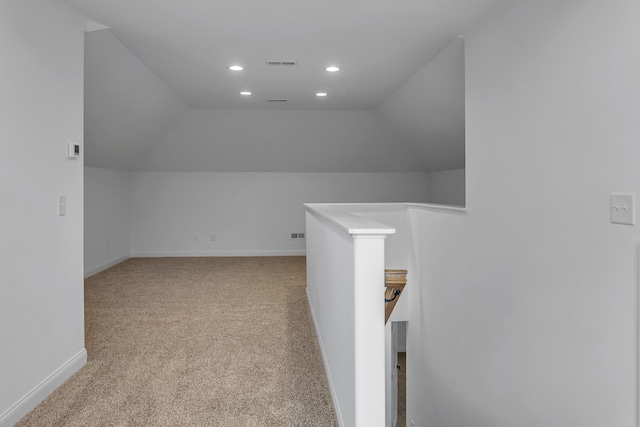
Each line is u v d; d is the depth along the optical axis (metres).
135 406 2.44
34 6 2.43
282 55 3.99
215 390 2.64
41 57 2.50
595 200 1.89
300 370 2.94
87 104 4.43
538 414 2.33
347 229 1.80
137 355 3.18
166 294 5.06
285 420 2.32
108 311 4.34
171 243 7.88
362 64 4.27
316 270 3.67
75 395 2.56
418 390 4.51
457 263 3.44
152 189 7.80
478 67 3.09
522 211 2.48
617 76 1.76
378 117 6.75
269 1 2.83
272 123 6.82
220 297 4.92
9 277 2.21
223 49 3.82
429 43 3.64
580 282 1.99
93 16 3.03
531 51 2.39
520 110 2.51
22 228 2.32
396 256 4.80
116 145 6.03
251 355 3.19
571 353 2.05
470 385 3.20
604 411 1.84
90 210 6.18
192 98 5.78
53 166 2.62
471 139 3.19
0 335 2.15
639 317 1.66
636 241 1.67
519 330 2.52
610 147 1.80
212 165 7.71
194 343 3.44
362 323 1.79
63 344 2.74
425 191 8.08
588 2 1.92
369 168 7.89
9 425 2.19
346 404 2.06
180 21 3.17
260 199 8.01
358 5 2.90
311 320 4.04
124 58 3.96
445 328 3.69
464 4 2.84
